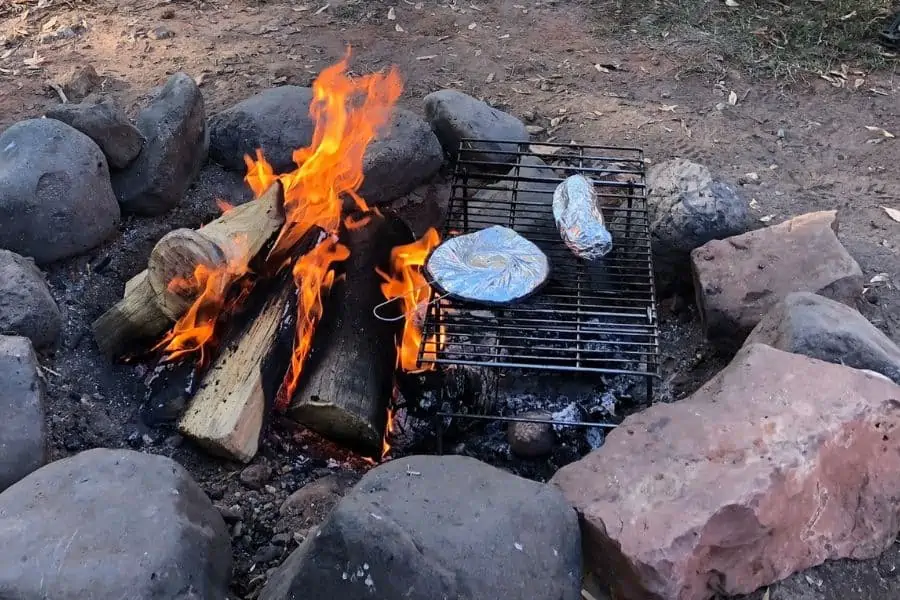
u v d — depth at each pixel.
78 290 2.39
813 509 1.96
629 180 2.58
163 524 1.88
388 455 2.25
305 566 1.80
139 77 2.98
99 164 2.40
